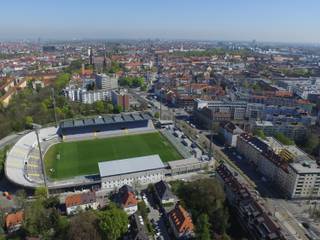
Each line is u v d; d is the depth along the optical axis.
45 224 189.62
